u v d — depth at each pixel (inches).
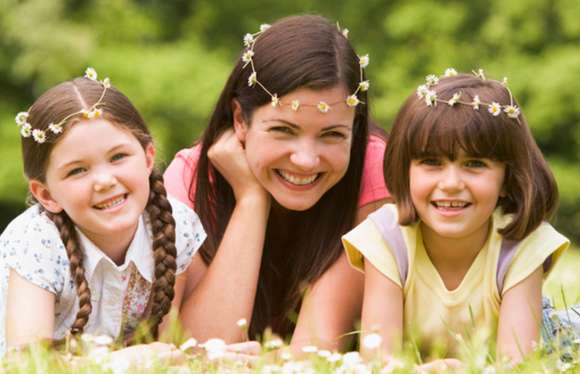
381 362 185.9
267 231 247.0
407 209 212.5
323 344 226.2
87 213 205.8
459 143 201.0
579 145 911.0
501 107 205.2
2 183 869.2
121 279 216.5
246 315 231.5
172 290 217.9
